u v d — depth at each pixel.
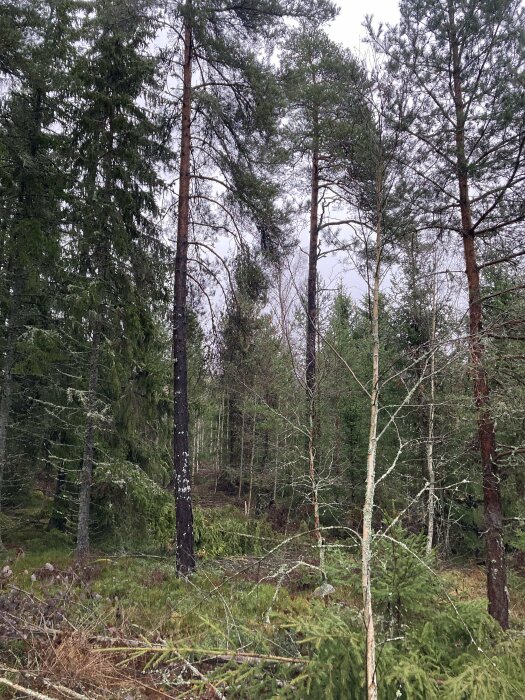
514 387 6.23
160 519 11.27
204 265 9.87
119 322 9.60
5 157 9.41
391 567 3.89
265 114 8.93
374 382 3.36
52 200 9.95
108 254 9.59
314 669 3.12
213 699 4.12
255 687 3.34
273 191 9.63
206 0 8.53
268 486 16.95
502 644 3.54
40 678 4.12
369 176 3.77
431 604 3.93
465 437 7.57
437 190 7.48
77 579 7.53
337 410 10.99
